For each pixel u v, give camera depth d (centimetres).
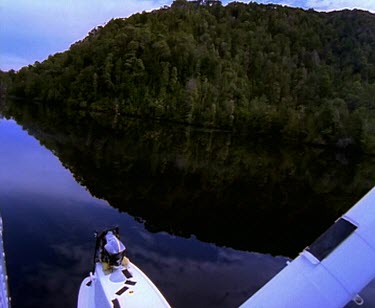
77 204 2100
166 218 2067
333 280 428
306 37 15050
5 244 1499
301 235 2025
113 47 10862
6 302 948
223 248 1723
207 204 2467
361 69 13425
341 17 17450
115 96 9950
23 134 4500
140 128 7094
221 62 11444
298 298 447
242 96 10131
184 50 10919
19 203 2009
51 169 2862
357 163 5806
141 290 1012
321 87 11138
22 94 11681
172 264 1500
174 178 3139
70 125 6062
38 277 1266
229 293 1316
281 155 5697
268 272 1511
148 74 10306
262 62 12500
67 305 1123
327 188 3459
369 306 1117
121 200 2286
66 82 10556
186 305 1217
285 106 9556
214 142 6350
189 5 16625
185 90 9575
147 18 13712
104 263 1099
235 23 15475
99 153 3819
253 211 2422
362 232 421
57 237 1614
